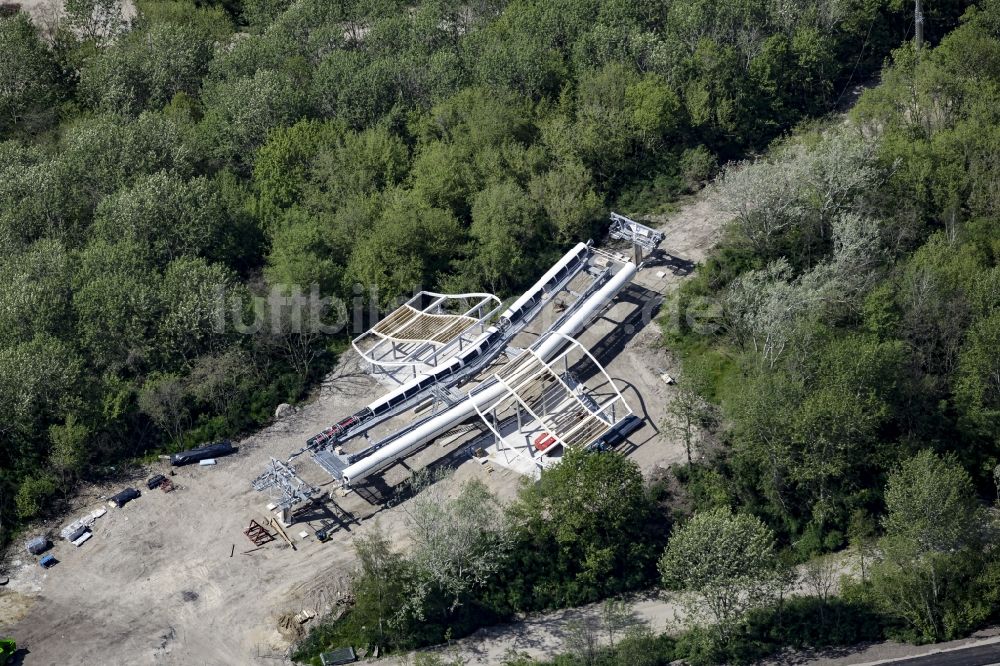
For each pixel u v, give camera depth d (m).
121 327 150.38
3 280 156.25
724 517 117.81
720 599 115.50
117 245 160.50
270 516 135.88
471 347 149.75
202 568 130.12
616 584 125.50
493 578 125.44
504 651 119.81
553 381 146.88
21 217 168.88
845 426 126.69
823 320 144.50
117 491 141.38
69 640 123.38
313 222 166.12
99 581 129.88
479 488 123.88
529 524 128.12
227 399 150.12
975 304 138.75
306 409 151.00
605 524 125.38
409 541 130.12
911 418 135.50
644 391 147.38
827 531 128.75
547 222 172.12
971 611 115.25
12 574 131.62
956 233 154.25
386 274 164.00
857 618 118.12
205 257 167.00
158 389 145.50
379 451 137.00
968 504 120.50
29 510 137.50
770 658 116.44
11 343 148.62
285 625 123.00
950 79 175.25
